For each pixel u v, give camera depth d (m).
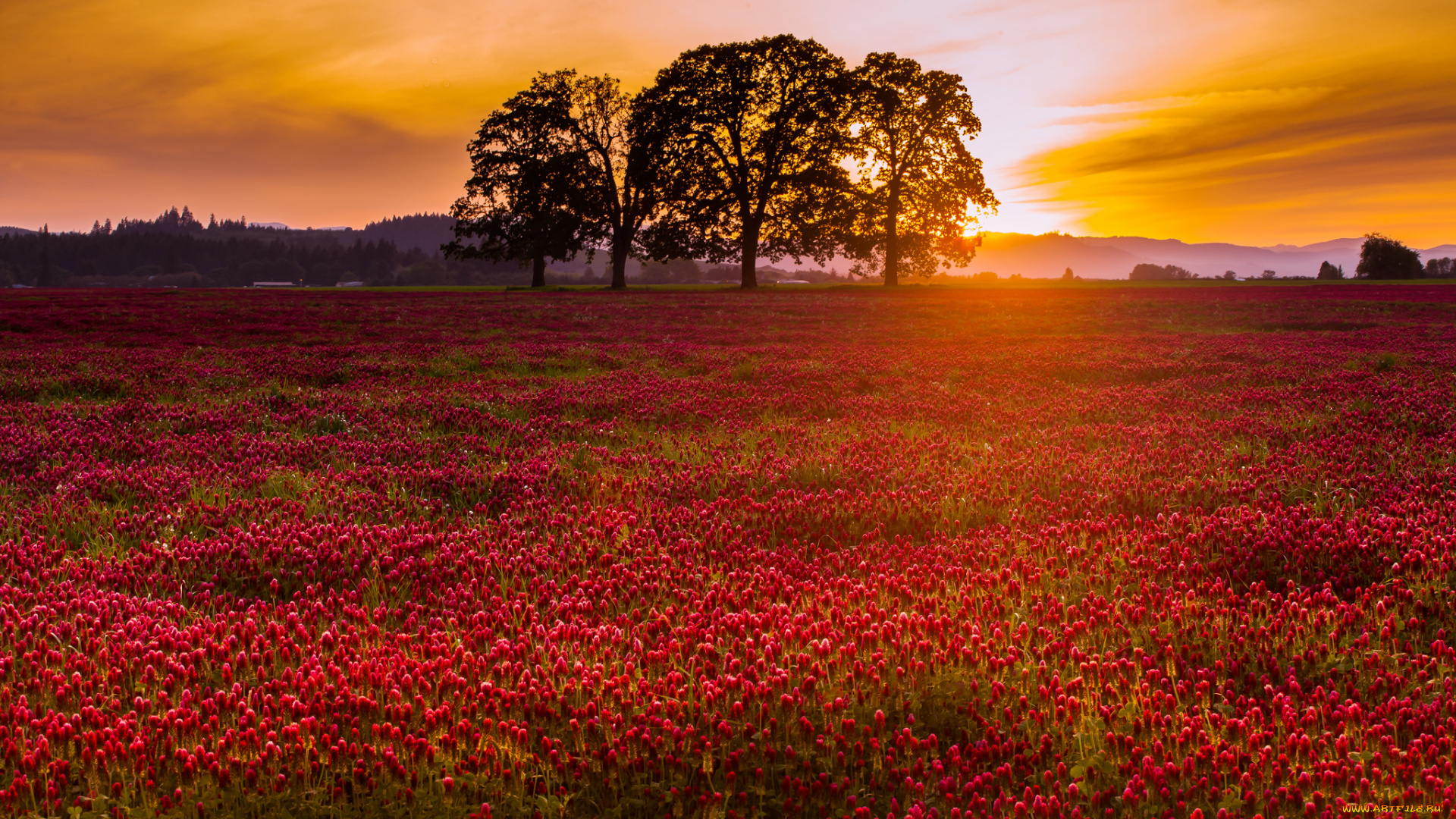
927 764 3.66
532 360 20.78
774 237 72.75
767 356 21.72
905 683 4.30
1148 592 5.54
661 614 5.21
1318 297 54.47
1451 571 5.56
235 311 41.00
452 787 3.43
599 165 75.81
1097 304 48.44
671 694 4.22
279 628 5.00
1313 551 6.12
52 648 4.75
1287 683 4.32
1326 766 3.53
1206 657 4.76
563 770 3.64
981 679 4.41
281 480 8.86
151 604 5.41
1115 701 4.18
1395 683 4.23
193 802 3.39
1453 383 14.87
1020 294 62.94
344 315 39.28
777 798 3.53
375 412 13.25
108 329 30.45
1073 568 6.15
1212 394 14.80
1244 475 8.59
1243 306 45.72
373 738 3.83
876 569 6.25
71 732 3.71
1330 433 10.81
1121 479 8.62
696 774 3.56
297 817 3.38
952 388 15.93
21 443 10.29
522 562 6.38
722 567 6.29
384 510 7.93
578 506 8.16
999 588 5.68
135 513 7.68
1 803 3.27
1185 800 3.46
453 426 12.43
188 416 12.54
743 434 11.55
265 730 3.85
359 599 5.80
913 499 8.02
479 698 4.08
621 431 12.01
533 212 74.00
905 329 31.83
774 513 7.71
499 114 74.06
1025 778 3.68
